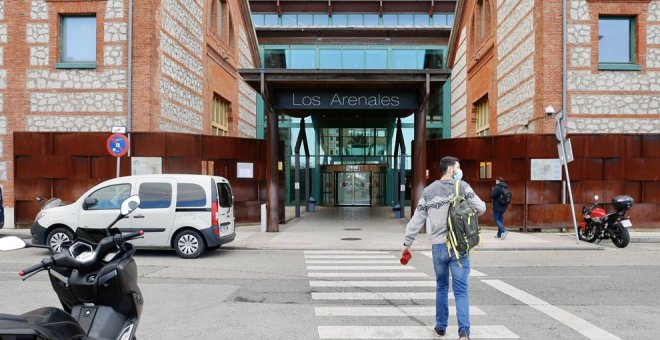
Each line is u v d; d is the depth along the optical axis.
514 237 14.85
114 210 11.22
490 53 21.62
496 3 20.89
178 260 10.91
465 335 4.91
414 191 18.52
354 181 31.12
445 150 18.59
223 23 24.70
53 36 16.83
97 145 16.56
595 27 16.39
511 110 19.08
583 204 16.30
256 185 18.62
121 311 4.08
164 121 17.38
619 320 6.06
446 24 33.12
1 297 7.18
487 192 17.25
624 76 16.45
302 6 33.16
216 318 6.11
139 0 16.50
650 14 16.48
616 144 16.31
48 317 3.17
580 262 10.70
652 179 16.33
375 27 31.95
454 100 29.53
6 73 16.91
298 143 23.30
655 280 8.62
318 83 15.65
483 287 8.02
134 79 16.48
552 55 16.16
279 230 17.05
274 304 6.83
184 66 19.12
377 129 31.75
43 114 16.86
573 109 16.34
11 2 16.89
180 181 11.38
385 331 5.58
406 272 9.38
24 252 11.68
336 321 5.99
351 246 13.02
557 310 6.54
